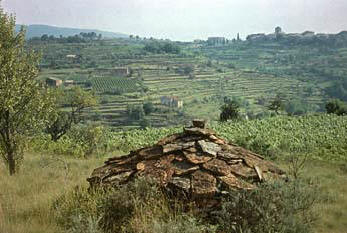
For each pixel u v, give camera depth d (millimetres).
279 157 26000
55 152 28344
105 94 196625
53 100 16297
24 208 8867
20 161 15508
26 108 15273
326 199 12414
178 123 150625
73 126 36031
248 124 54719
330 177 18500
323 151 32031
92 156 28266
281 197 6859
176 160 8680
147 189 7875
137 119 149125
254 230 6410
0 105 14164
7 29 15062
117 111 158375
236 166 8539
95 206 7855
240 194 6973
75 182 12156
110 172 9203
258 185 7227
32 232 7289
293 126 52688
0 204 8852
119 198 7719
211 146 9039
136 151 9930
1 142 15273
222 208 7125
